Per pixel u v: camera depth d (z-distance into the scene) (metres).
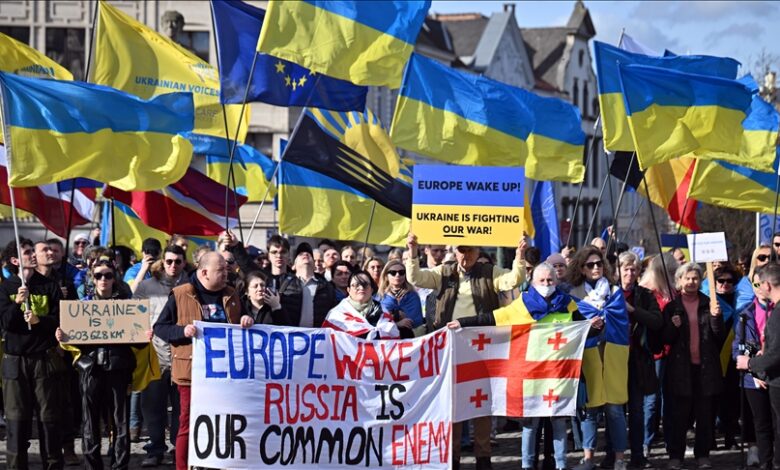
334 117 14.21
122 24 13.52
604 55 12.85
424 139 13.57
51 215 12.47
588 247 10.95
